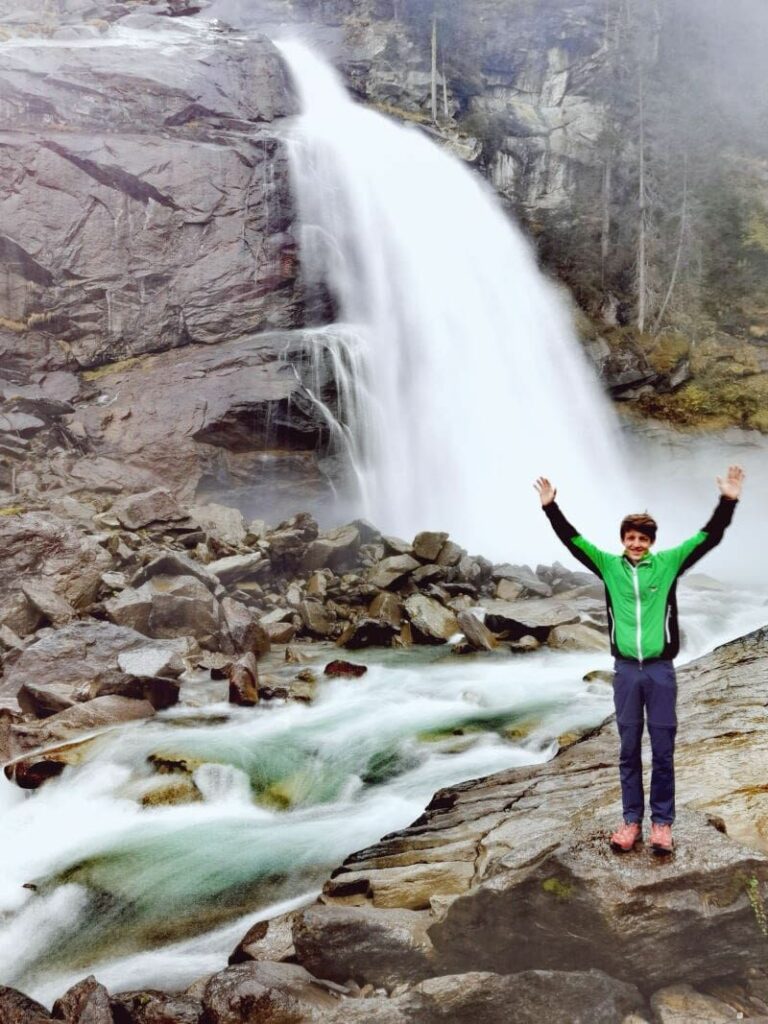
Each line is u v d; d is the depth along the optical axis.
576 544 5.27
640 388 37.38
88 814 9.65
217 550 18.41
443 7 45.75
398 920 5.56
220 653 14.95
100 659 13.26
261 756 10.59
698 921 4.81
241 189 28.11
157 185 26.91
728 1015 4.70
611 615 5.30
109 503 20.25
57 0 37.75
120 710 11.68
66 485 20.86
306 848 8.59
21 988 7.27
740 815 6.25
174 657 12.93
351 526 19.58
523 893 5.09
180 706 12.29
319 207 29.59
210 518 19.97
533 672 14.20
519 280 36.12
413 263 31.88
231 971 5.45
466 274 33.56
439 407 29.95
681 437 35.91
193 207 27.27
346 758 10.59
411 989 5.10
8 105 27.58
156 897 7.98
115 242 26.59
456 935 5.27
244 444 24.03
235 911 7.66
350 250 30.05
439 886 6.11
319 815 9.40
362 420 27.12
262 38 36.19
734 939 4.84
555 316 36.69
